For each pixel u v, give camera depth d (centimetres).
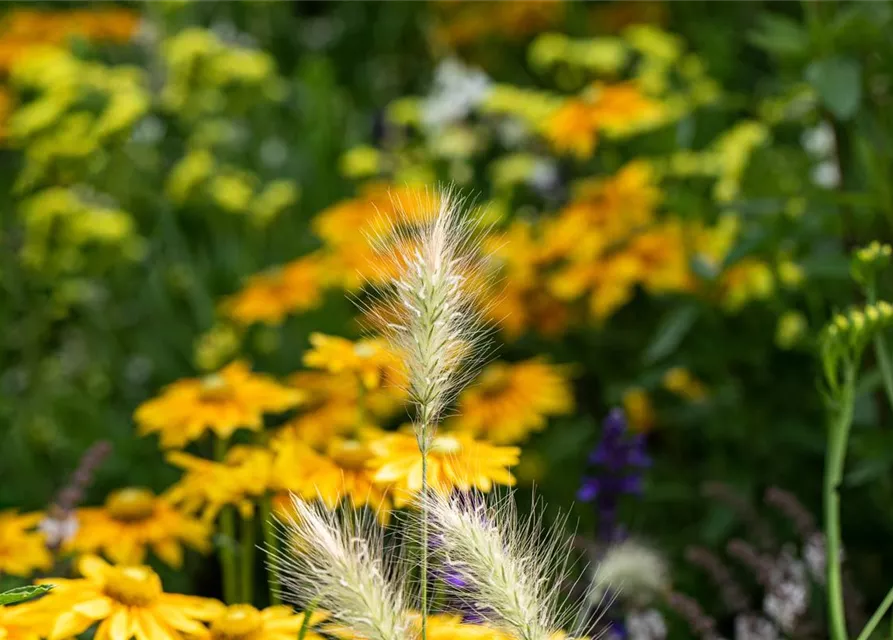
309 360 132
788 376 169
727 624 150
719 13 294
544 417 182
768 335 172
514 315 178
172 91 222
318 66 239
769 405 168
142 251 211
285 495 125
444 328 103
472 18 284
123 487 178
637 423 178
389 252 104
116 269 212
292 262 211
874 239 157
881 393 150
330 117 234
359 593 100
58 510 133
